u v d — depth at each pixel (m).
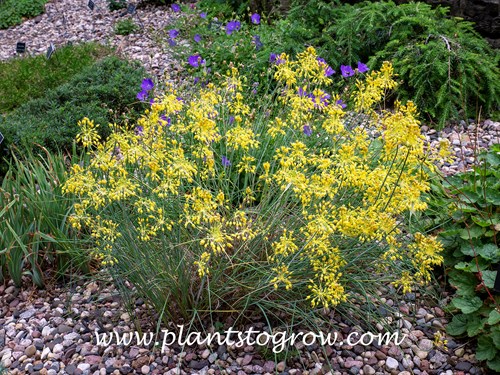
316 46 5.90
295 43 5.72
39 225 3.45
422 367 2.90
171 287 2.96
